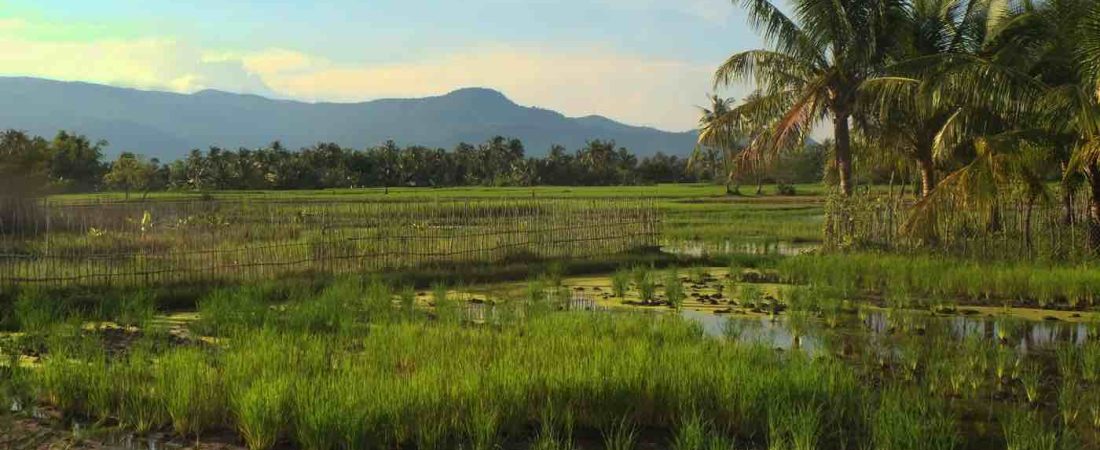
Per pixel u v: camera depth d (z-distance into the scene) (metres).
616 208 23.67
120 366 8.57
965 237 18.95
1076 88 16.38
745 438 7.19
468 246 19.31
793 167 77.31
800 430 6.84
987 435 7.41
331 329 11.56
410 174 123.00
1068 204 18.95
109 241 19.31
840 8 21.33
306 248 17.27
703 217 42.25
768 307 14.43
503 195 69.75
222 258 15.91
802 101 21.97
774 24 22.34
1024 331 12.10
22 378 8.48
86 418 7.65
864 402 7.84
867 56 21.72
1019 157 17.27
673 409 7.62
